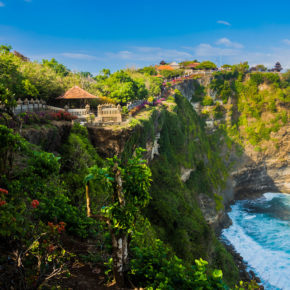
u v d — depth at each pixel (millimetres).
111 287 7641
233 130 87562
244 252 45156
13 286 6113
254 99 88562
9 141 9516
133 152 32125
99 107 30594
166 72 100875
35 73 33656
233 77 90312
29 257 7352
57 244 8250
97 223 11961
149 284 7605
